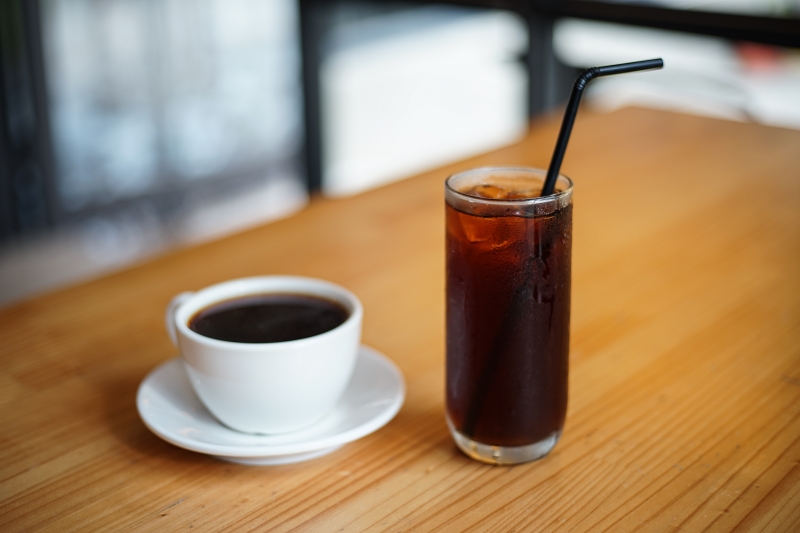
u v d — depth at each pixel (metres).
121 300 0.95
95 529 0.69
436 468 0.73
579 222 1.09
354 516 0.69
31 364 0.85
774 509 0.69
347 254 1.03
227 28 3.10
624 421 0.77
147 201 3.07
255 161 3.36
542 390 0.72
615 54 2.07
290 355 0.72
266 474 0.73
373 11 2.58
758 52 1.83
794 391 0.80
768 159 1.29
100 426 0.78
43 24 2.60
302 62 2.79
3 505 0.71
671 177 1.22
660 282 0.96
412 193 1.20
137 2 2.83
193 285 0.97
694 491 0.71
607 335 0.88
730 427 0.77
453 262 0.72
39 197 2.72
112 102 2.87
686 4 1.87
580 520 0.69
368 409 0.76
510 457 0.73
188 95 3.07
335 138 2.91
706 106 1.96
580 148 1.36
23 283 1.87
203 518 0.69
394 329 0.89
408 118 2.74
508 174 0.75
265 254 1.03
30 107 2.63
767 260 1.00
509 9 2.16
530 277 0.70
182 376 0.81
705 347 0.86
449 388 0.74
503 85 2.35
